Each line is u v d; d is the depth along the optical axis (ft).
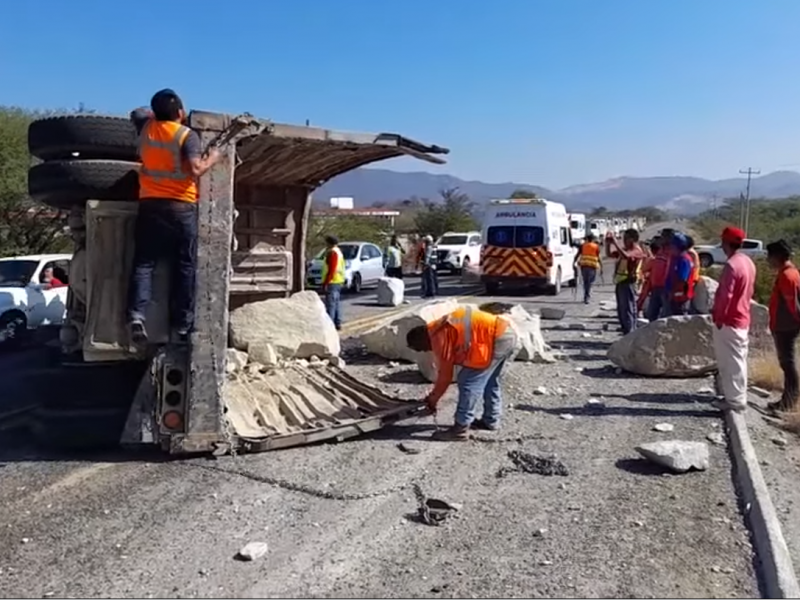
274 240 36.35
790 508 20.53
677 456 22.70
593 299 85.15
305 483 21.15
